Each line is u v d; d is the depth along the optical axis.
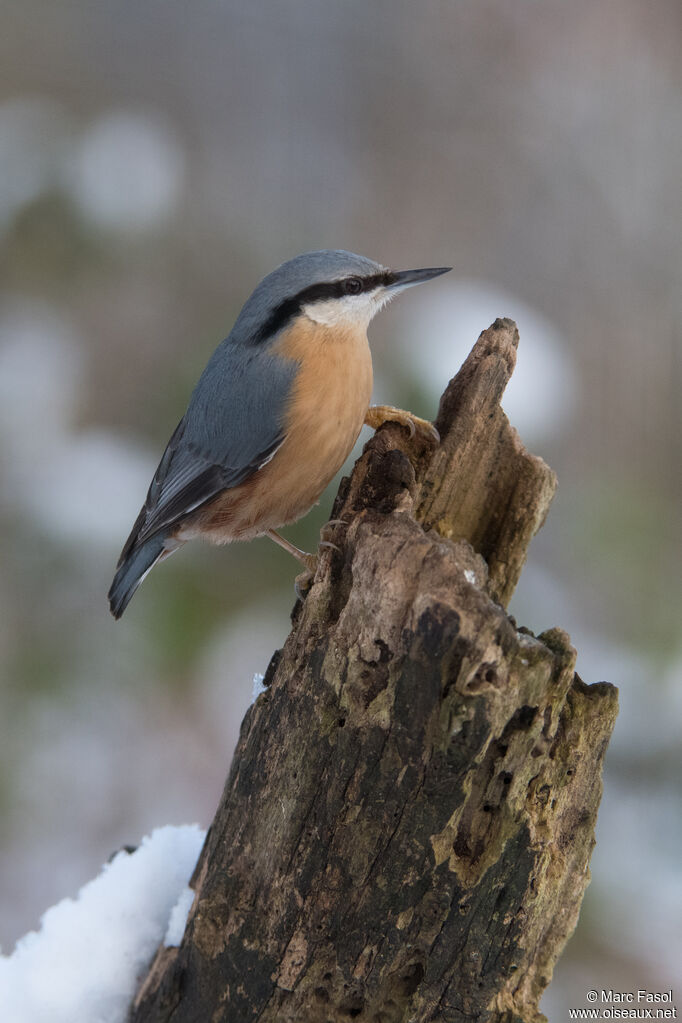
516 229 15.65
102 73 15.76
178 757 11.96
